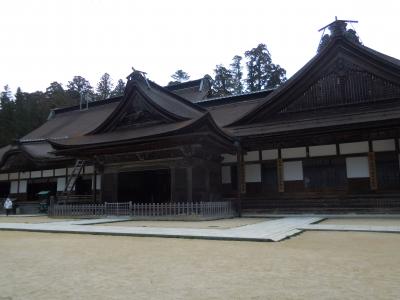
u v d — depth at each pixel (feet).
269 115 96.43
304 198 84.99
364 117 80.18
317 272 23.71
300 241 38.14
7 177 130.62
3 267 27.09
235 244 36.50
